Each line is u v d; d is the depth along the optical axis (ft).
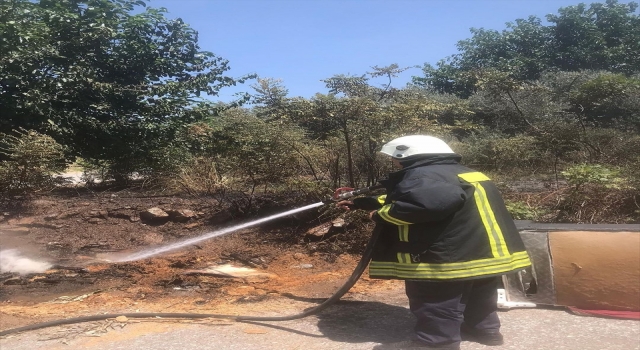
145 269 16.92
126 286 15.21
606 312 11.91
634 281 11.72
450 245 9.91
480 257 10.00
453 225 9.96
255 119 22.31
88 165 31.07
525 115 42.22
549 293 12.46
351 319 12.33
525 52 69.56
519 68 61.67
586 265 12.11
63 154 26.91
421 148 10.66
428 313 10.16
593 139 32.27
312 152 20.54
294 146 20.36
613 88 33.71
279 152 20.63
